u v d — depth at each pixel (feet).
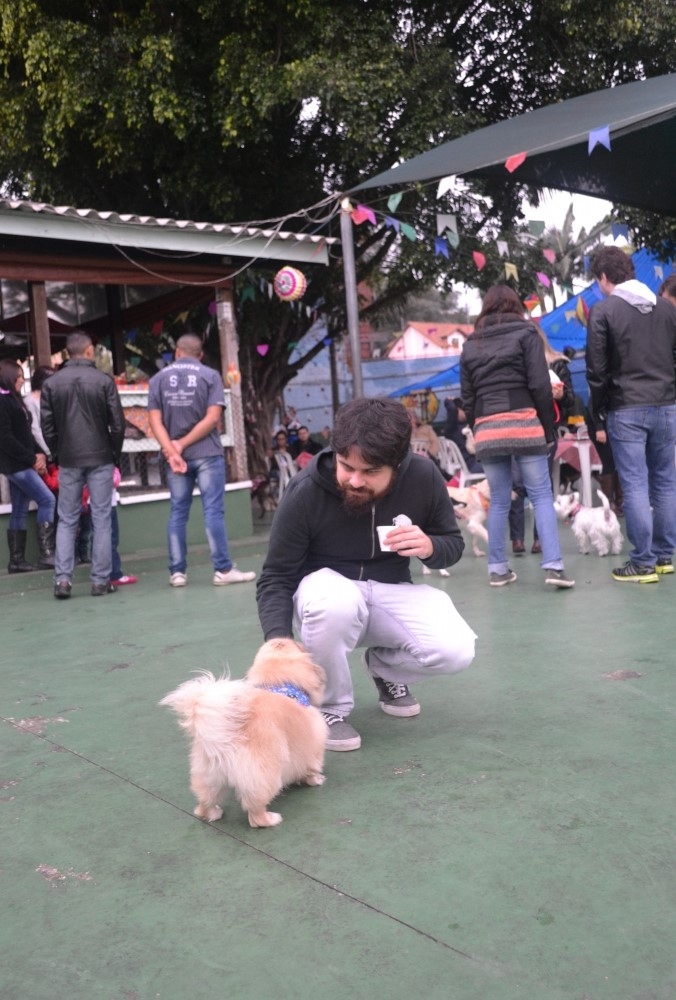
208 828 7.97
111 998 5.57
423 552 9.18
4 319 35.12
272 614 9.46
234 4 32.53
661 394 16.87
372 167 36.96
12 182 39.78
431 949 5.89
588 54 36.68
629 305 16.65
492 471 17.88
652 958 5.66
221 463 20.65
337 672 9.59
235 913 6.49
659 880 6.61
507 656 13.04
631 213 34.06
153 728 10.80
